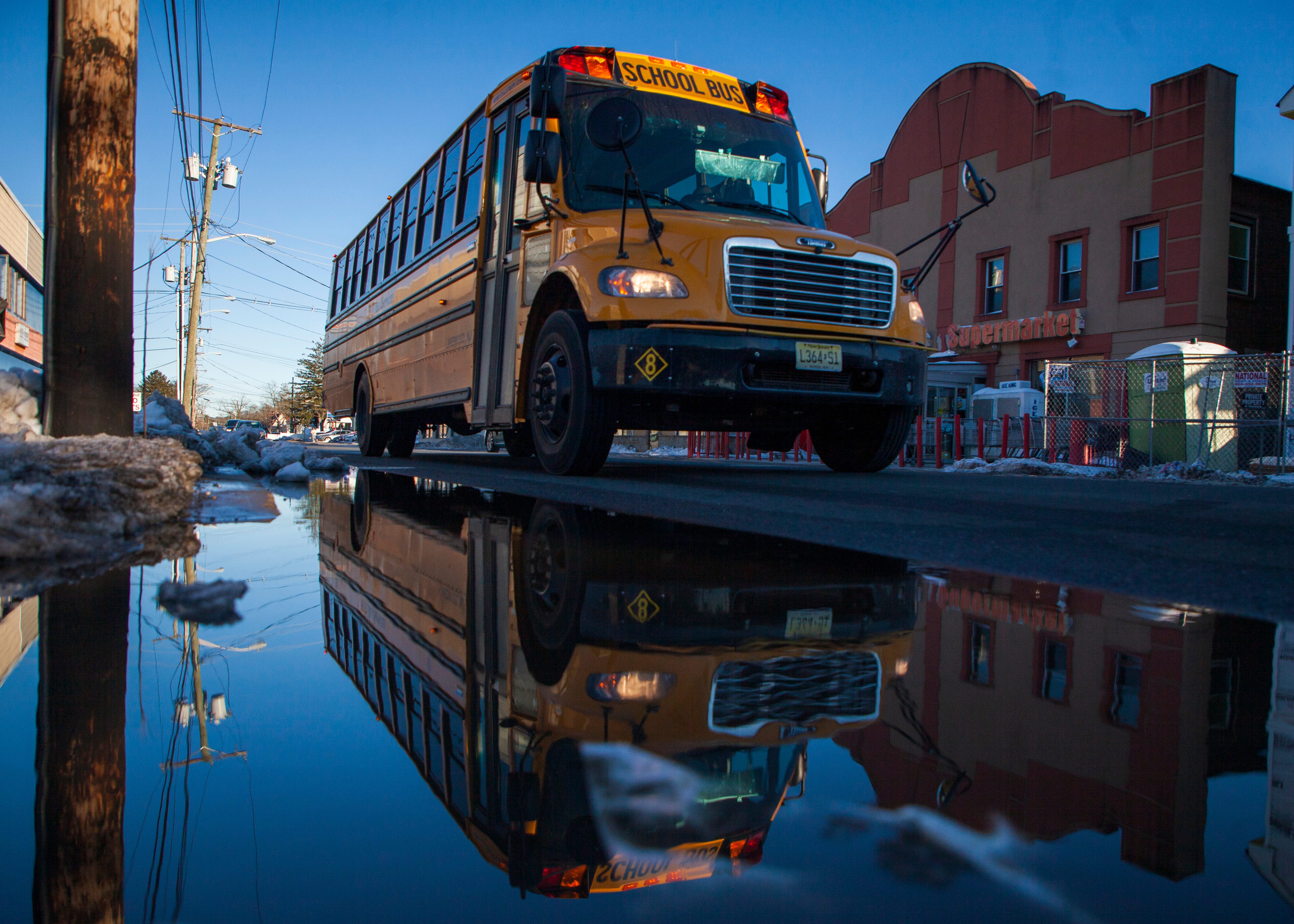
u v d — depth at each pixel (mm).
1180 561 2014
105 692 996
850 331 4969
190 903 512
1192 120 15688
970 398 18922
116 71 3508
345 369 12469
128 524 2465
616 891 498
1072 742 768
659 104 5844
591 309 4688
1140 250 16594
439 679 1061
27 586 1675
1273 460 9414
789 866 511
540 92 4895
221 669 1108
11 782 724
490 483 4895
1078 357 17406
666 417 5219
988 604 1491
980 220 19219
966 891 482
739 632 1283
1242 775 678
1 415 3342
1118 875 496
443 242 7957
